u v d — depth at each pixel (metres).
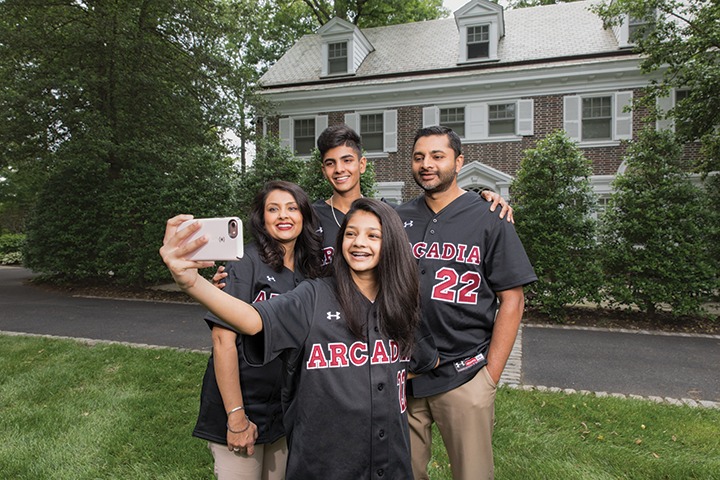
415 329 1.53
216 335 1.59
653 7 8.21
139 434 3.16
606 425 3.33
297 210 1.84
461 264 1.99
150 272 10.37
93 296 10.09
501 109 13.27
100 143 9.51
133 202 10.34
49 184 11.20
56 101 9.30
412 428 2.11
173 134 10.93
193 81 11.32
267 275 1.77
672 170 7.28
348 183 2.28
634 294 7.50
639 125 12.03
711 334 6.68
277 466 1.88
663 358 5.40
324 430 1.34
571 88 12.53
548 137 8.05
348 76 14.73
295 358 1.38
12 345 5.50
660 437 3.15
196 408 3.58
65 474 2.69
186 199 10.05
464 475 1.95
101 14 9.94
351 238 1.45
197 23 10.70
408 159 13.85
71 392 3.96
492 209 2.04
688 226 7.07
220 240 1.08
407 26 17.11
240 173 10.75
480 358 1.98
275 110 13.62
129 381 4.21
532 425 3.31
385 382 1.41
